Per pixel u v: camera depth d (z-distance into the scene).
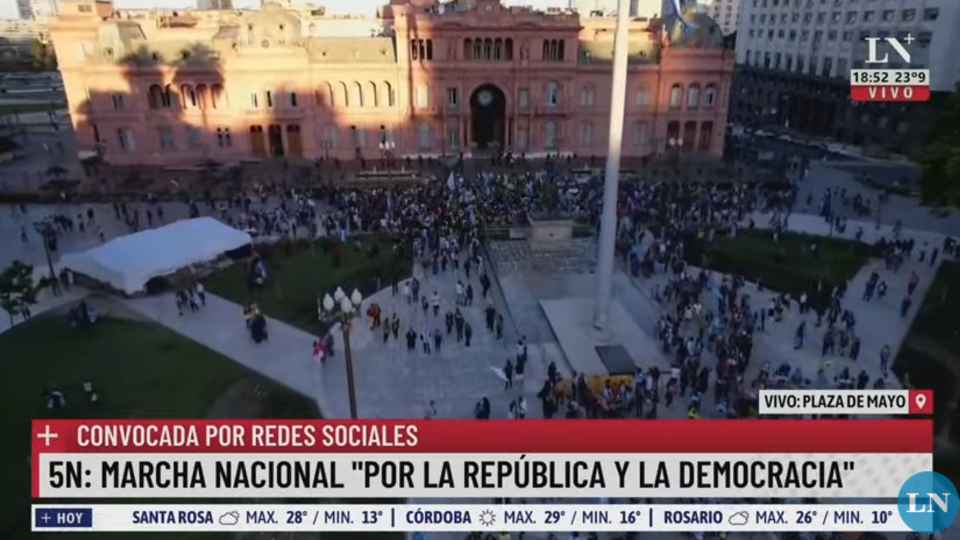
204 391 30.25
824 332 36.25
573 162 73.81
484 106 76.25
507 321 37.56
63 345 34.19
